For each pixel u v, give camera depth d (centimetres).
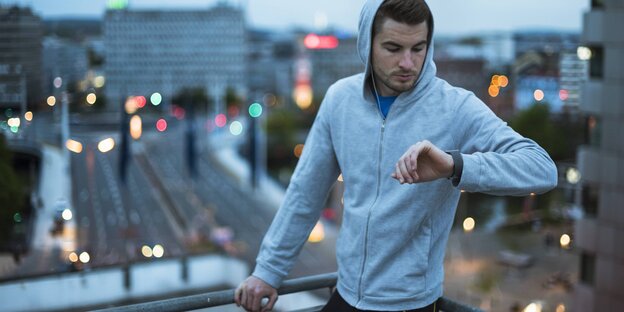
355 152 162
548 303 1127
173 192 6419
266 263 179
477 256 1402
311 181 176
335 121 168
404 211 154
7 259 806
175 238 4003
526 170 141
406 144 154
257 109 7694
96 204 2545
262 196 7281
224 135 10256
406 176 133
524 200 1484
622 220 1048
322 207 180
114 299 973
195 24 10569
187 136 7362
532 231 1391
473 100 155
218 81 10794
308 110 11994
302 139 10694
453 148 153
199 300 175
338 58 13412
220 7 10894
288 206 179
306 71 13250
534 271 1221
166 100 9562
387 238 156
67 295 849
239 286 181
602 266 1090
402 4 145
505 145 147
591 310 1106
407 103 155
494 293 1188
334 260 3631
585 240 1116
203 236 4219
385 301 158
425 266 157
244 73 11681
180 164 7944
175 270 1302
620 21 1034
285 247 178
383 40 149
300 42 13912
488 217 1745
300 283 186
